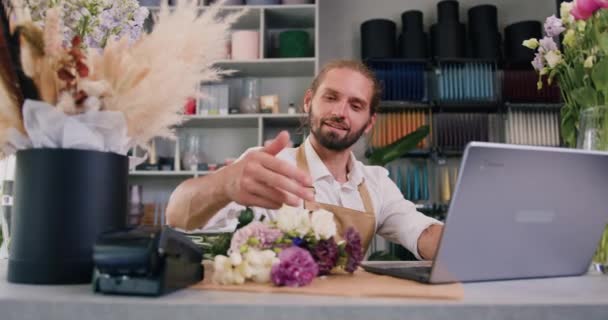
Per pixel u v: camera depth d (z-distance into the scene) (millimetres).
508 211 692
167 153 3223
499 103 3162
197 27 724
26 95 669
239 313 518
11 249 681
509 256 725
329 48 3670
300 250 676
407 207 1589
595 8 1006
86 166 679
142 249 558
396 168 3369
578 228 771
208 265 854
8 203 980
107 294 576
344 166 1651
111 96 694
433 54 3350
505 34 3379
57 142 678
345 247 760
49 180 667
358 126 1559
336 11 3711
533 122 3168
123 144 746
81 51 675
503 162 652
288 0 3201
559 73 1161
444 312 524
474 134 3188
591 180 738
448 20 3268
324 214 746
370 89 1583
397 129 3221
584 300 557
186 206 865
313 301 540
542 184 700
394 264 925
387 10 3693
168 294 580
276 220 740
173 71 714
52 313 530
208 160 3381
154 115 735
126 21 966
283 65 3199
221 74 758
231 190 791
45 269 652
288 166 747
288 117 3092
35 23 668
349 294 583
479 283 706
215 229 1004
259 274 655
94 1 915
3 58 663
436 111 3273
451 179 3314
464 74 3223
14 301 534
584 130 994
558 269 791
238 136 3404
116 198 714
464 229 668
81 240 669
